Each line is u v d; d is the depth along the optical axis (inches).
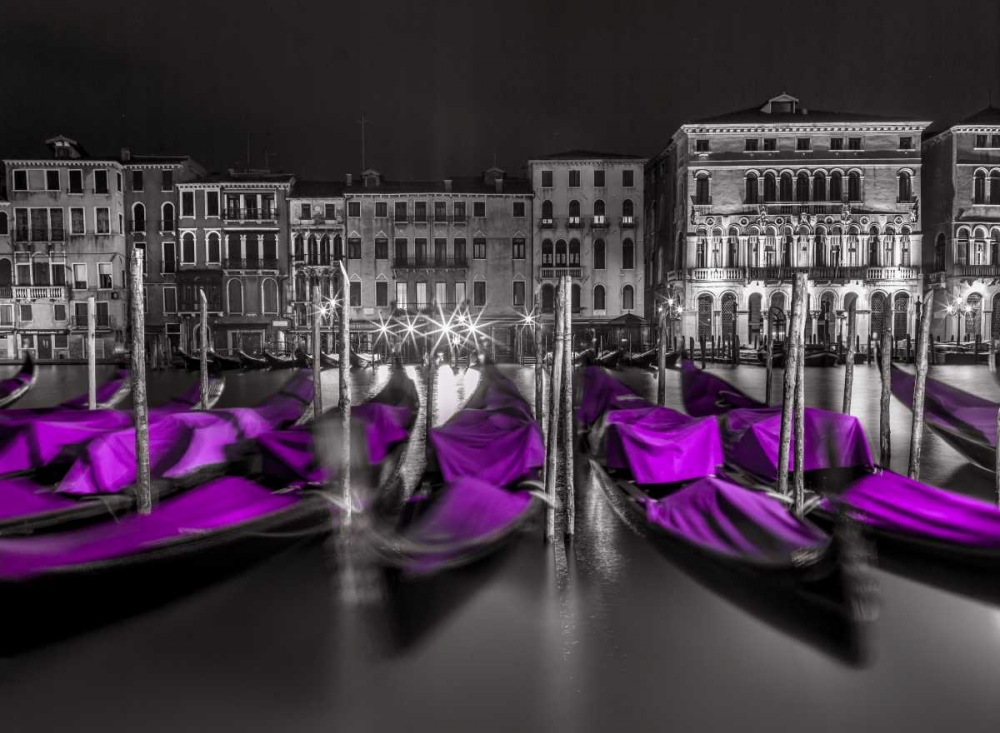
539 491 329.1
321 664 225.0
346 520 317.4
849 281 2076.8
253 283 2199.8
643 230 2300.7
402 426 459.5
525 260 2263.8
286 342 2145.7
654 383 1200.8
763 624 247.9
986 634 240.4
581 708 201.9
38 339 2132.1
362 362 1724.9
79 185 2128.4
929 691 209.0
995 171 2073.1
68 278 2126.0
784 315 1774.1
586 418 616.4
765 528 269.1
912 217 2095.2
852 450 406.3
